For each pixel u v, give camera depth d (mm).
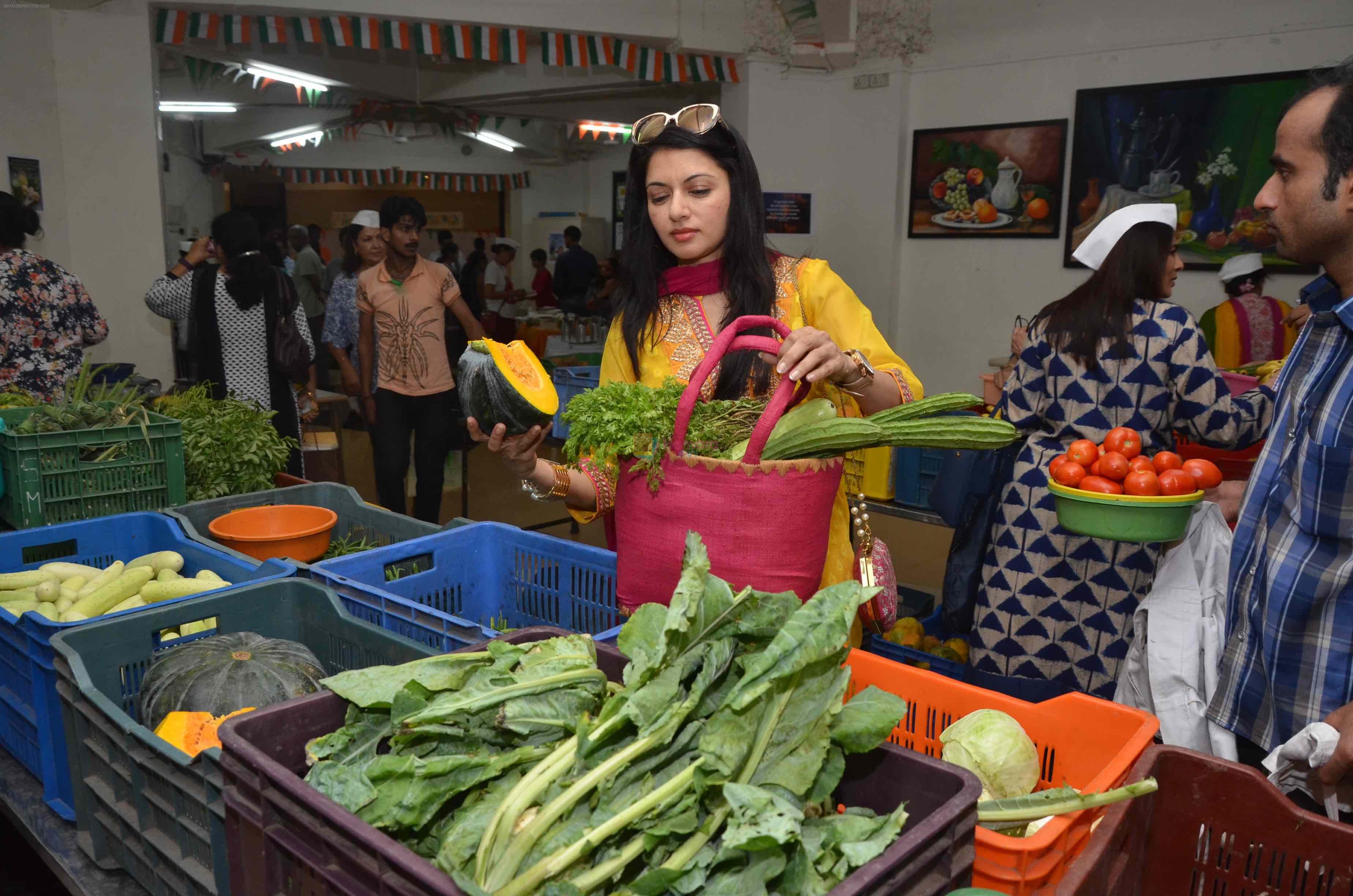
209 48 7641
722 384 1715
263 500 2727
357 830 861
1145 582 2426
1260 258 5289
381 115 10203
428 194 13211
